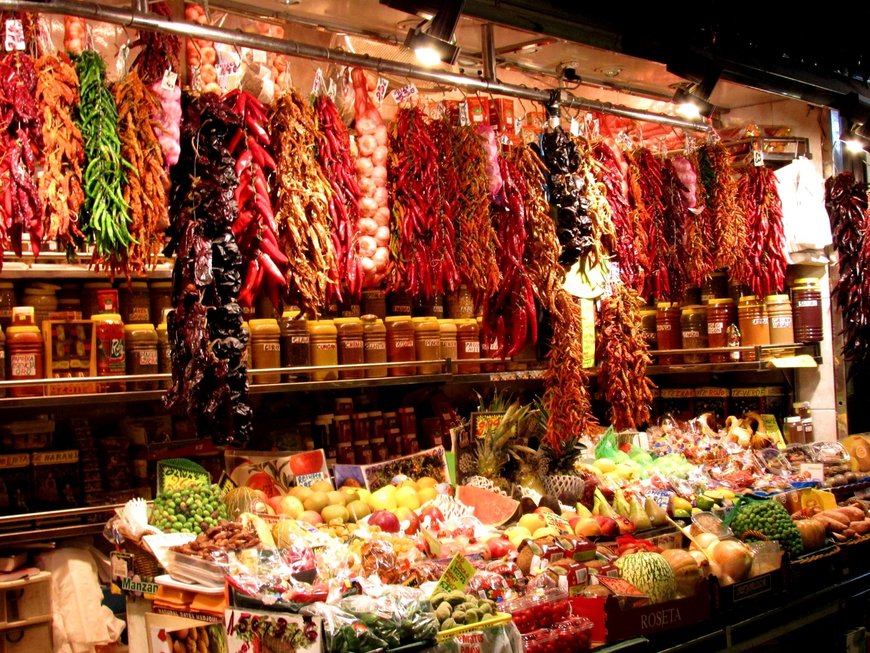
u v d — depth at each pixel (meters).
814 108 6.12
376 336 4.60
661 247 4.99
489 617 3.16
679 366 5.96
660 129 5.74
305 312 3.52
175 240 3.11
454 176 4.02
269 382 4.25
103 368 3.88
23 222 2.75
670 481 4.92
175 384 3.06
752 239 5.52
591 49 4.56
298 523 3.52
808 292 5.96
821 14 5.55
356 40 4.25
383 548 3.44
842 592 4.81
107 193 2.91
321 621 2.73
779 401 6.21
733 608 4.15
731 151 5.96
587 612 3.56
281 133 3.41
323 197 3.43
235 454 4.20
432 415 5.30
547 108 4.39
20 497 3.86
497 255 4.24
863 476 5.67
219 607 2.97
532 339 4.30
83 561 3.88
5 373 3.70
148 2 3.09
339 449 4.77
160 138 3.07
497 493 4.36
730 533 4.54
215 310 3.04
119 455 4.12
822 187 5.90
